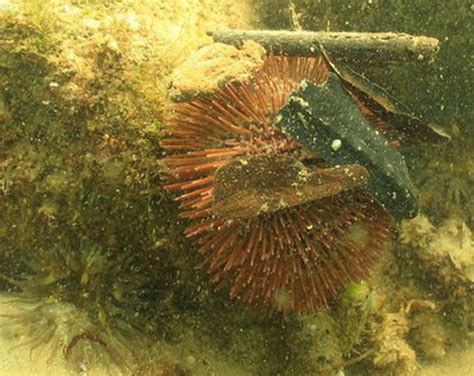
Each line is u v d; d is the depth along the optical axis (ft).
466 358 1.16
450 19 1.08
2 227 0.84
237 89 0.76
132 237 0.87
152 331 0.90
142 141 0.80
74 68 0.78
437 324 1.16
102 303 0.84
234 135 0.75
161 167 0.80
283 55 0.89
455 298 1.16
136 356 0.85
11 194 0.81
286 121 0.72
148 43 0.85
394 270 1.19
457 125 1.21
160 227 0.86
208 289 0.94
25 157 0.80
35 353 0.78
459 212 1.26
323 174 0.72
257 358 0.97
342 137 0.75
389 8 1.09
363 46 0.87
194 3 1.03
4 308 0.82
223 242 0.74
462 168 1.26
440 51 1.11
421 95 1.16
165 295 0.92
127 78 0.81
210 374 0.91
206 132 0.75
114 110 0.80
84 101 0.79
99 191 0.82
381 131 0.87
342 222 0.75
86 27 0.81
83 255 0.84
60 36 0.78
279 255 0.74
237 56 0.79
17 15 0.76
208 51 0.78
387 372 1.06
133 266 0.89
